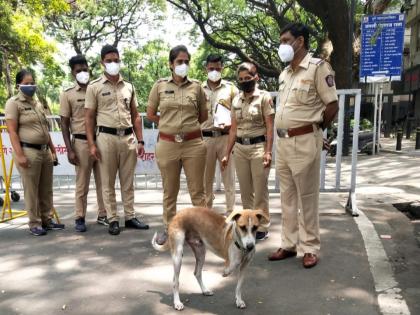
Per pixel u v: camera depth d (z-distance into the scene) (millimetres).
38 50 17797
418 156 13727
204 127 5367
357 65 16766
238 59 26578
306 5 15250
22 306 3393
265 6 21688
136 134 5441
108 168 5090
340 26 14688
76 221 5434
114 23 28531
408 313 3082
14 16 16391
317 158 3938
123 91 5129
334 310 3176
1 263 4352
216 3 22375
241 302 3256
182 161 4723
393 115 28359
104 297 3514
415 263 4031
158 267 4137
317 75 3775
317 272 3865
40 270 4133
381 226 5113
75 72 5219
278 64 25141
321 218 5430
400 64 13078
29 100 5082
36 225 5316
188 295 3510
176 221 3449
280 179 4211
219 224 3377
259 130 4504
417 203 6176
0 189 7562
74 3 26688
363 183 8625
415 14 24391
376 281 3641
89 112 4984
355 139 5602
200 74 30594
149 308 3299
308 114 3863
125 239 5008
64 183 8508
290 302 3322
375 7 17453
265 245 4633
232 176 5441
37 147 5141
